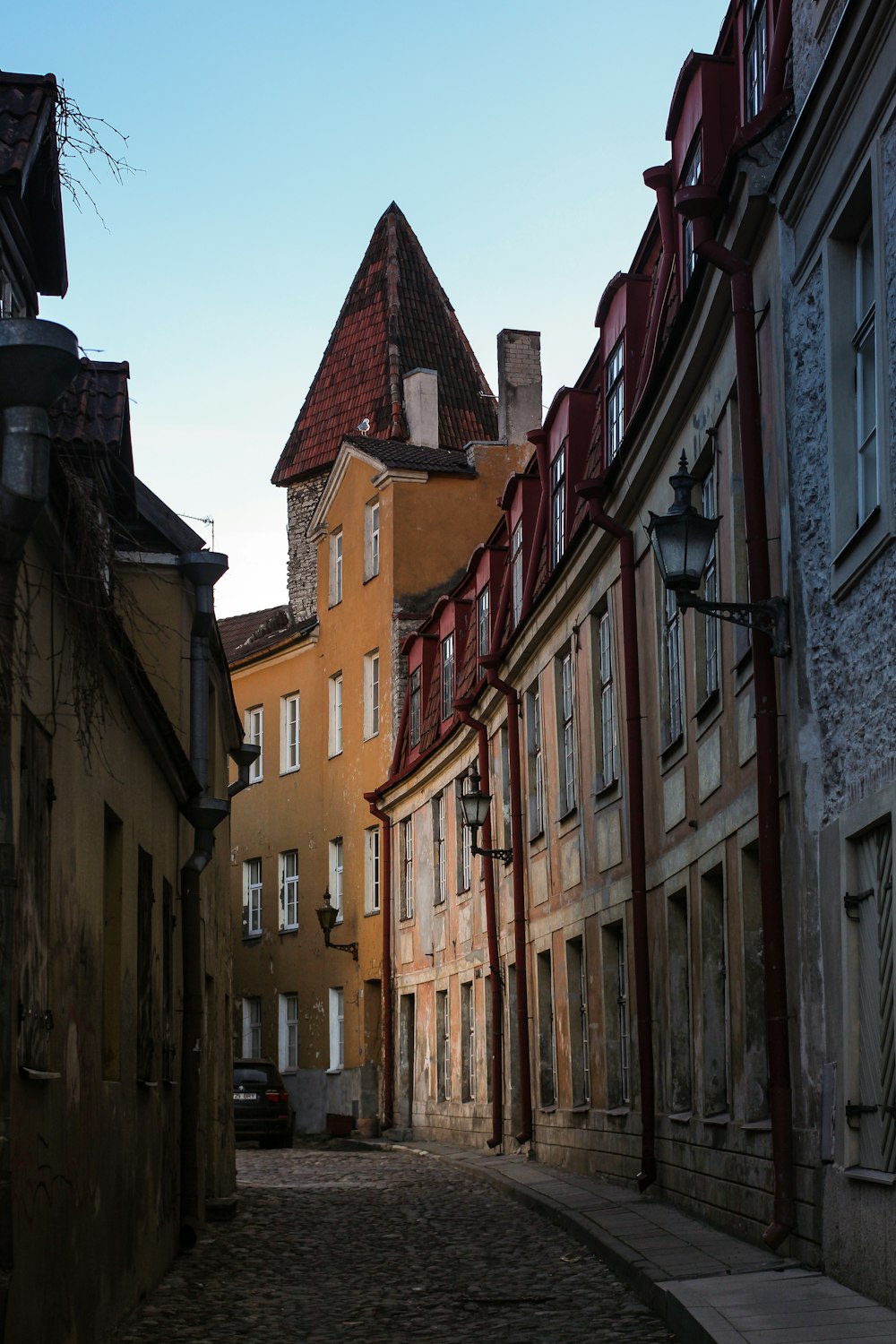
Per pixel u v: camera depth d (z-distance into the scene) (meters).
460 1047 30.80
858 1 9.83
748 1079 13.77
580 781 21.77
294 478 48.03
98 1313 10.23
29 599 7.92
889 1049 9.91
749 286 12.99
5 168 10.04
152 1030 13.23
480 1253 15.03
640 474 17.55
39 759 8.50
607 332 20.30
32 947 8.25
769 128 12.34
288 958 42.91
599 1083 20.61
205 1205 17.84
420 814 34.66
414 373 44.50
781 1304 9.95
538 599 22.81
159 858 14.07
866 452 10.66
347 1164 27.62
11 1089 7.50
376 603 39.66
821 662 11.26
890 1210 9.64
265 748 45.00
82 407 13.07
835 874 10.86
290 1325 11.34
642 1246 13.48
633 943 18.47
